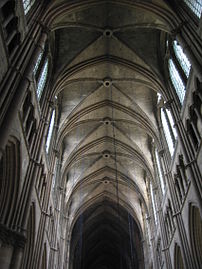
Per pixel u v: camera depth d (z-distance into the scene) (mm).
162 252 24766
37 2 17719
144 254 35125
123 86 27203
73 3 19484
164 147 24234
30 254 17359
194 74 16359
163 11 19203
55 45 23812
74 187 35344
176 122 19438
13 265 12523
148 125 27406
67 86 27203
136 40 23953
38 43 16219
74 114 27906
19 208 14438
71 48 23875
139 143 31047
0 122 11547
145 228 35656
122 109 28750
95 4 20297
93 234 48531
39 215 19328
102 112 29750
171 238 22328
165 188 23984
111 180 38281
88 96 27578
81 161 35094
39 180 18625
